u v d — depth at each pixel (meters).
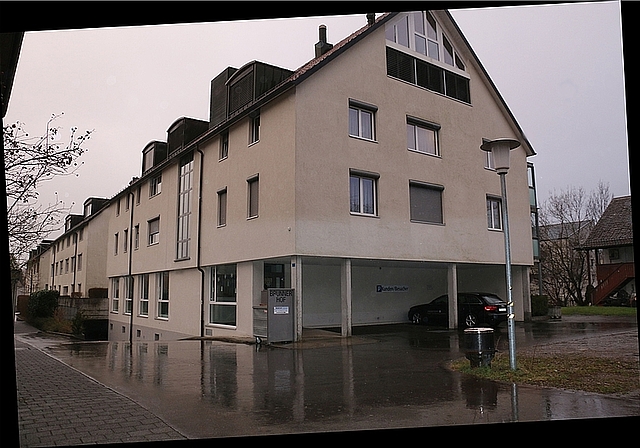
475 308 21.03
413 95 20.64
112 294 33.97
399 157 19.66
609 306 34.56
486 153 23.53
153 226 27.44
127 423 6.12
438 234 20.67
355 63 18.67
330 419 6.46
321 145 17.19
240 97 20.00
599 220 38.81
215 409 7.00
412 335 18.55
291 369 10.76
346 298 17.59
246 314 18.36
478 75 23.75
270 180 17.53
